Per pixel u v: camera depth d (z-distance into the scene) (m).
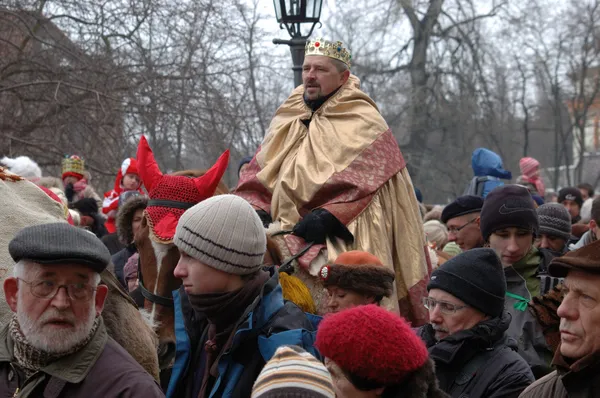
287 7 7.57
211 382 3.81
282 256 5.00
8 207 3.72
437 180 28.16
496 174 8.98
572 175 36.94
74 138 14.28
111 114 13.62
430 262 5.73
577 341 3.07
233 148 14.68
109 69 13.89
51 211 3.93
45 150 13.83
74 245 3.05
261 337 3.69
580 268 3.04
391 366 2.79
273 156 5.62
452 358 3.97
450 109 27.58
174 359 4.36
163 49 14.77
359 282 4.21
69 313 3.05
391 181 5.48
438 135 30.00
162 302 4.47
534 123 36.09
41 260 3.02
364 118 5.49
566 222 6.38
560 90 31.83
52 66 14.03
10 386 3.10
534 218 5.08
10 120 13.93
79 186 10.66
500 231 5.07
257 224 3.85
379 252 5.23
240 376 3.70
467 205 6.18
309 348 3.66
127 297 3.67
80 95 14.04
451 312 4.07
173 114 13.91
